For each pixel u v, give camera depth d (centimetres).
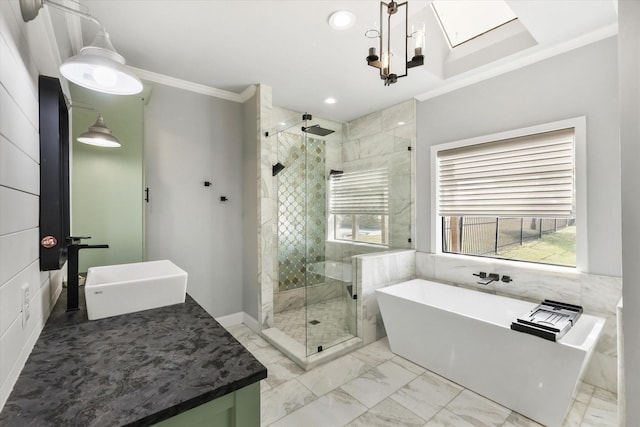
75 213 212
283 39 224
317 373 237
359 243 320
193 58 250
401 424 181
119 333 119
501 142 267
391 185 336
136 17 197
